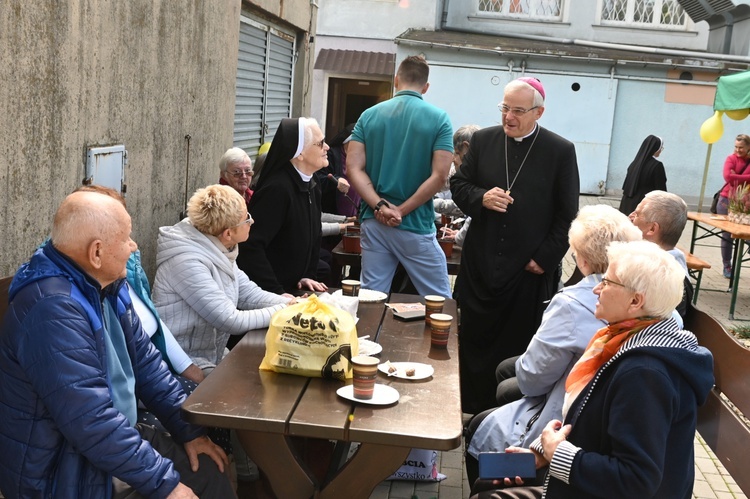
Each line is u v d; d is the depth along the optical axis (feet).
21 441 8.03
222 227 11.75
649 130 63.62
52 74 12.18
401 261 16.44
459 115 63.31
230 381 9.39
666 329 7.79
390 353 10.81
